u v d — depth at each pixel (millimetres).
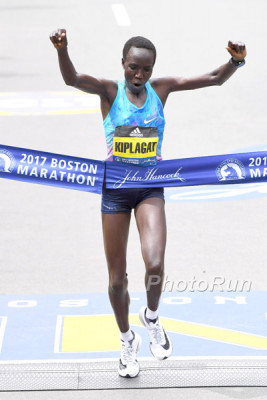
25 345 18438
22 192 29094
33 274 22547
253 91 41156
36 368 16656
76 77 15141
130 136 15641
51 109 38938
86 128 35938
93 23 55938
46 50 49656
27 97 41094
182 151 32594
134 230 25781
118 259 15852
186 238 24859
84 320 19734
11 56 48562
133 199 16000
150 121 15664
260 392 15883
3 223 26234
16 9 61656
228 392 15891
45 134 35125
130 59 15086
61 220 26469
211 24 54906
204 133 34906
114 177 16031
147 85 15695
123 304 16000
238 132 34969
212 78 16062
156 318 16250
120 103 15500
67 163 16797
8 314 20094
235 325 19344
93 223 26234
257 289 21375
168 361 16984
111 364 16828
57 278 22266
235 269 22609
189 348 18109
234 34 51938
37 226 25969
